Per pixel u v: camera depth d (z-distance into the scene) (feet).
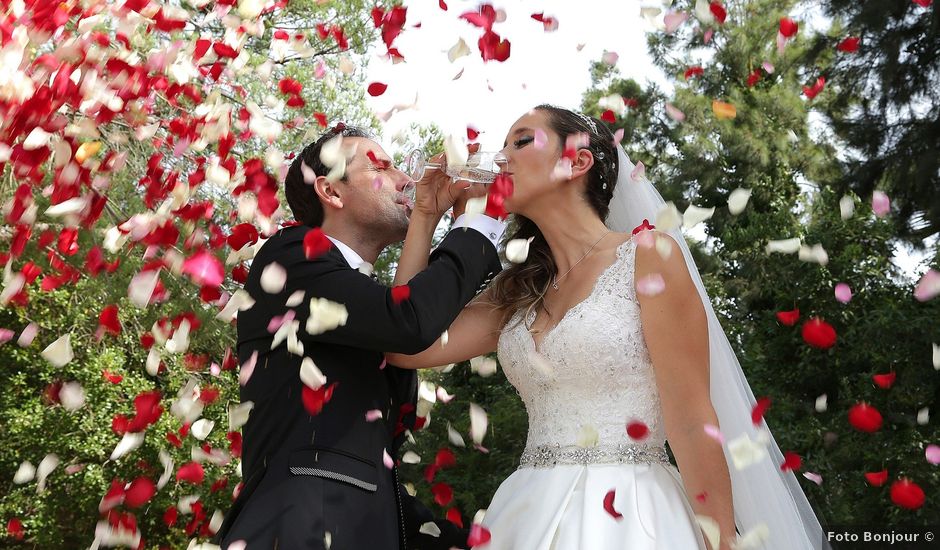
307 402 6.59
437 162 7.63
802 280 27.07
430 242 7.70
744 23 38.99
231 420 7.16
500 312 7.99
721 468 6.77
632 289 7.21
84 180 8.25
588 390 7.14
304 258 7.26
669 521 6.75
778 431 22.93
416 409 8.17
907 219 29.81
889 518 21.57
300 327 7.13
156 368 8.29
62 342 7.07
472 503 22.71
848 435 22.89
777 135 36.17
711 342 7.75
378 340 6.86
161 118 9.62
